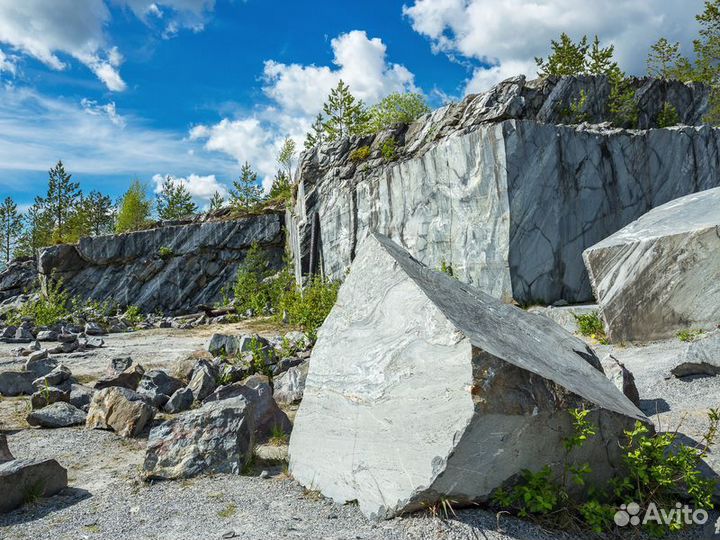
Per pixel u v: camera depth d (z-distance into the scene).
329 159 21.08
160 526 3.14
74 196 61.19
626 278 8.15
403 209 15.48
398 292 3.68
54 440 5.19
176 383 6.86
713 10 29.80
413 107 37.59
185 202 55.81
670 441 3.46
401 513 3.04
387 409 3.25
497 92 17.62
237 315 20.88
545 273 12.34
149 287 26.38
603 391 3.84
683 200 9.40
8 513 3.44
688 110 18.75
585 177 12.84
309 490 3.61
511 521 3.04
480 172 12.75
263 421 5.11
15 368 9.38
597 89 17.78
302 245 20.86
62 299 23.81
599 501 3.32
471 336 3.09
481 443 2.91
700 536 3.15
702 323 7.63
